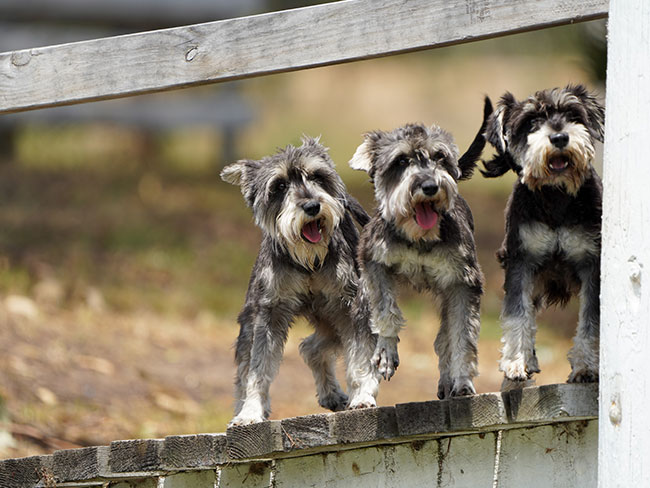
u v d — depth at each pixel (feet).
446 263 31.89
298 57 30.63
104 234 80.94
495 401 29.09
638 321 24.06
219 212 95.45
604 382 25.29
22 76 32.22
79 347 54.80
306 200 32.65
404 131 32.94
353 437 28.91
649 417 23.67
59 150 122.52
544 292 34.65
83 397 47.11
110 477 30.40
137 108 111.55
